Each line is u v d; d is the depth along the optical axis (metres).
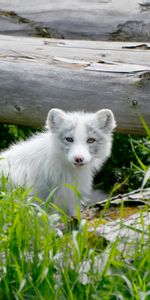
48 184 10.93
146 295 6.35
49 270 6.78
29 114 12.48
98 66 12.01
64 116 10.86
